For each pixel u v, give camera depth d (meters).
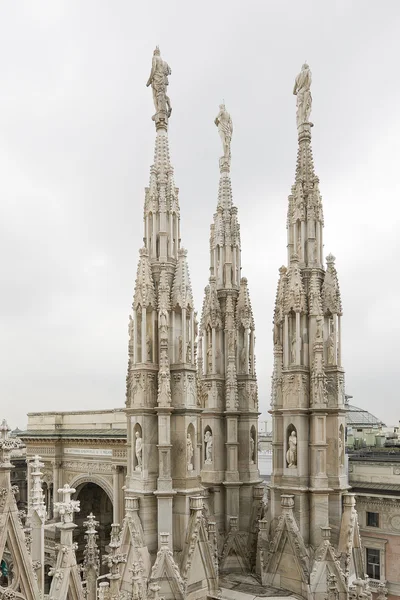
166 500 22.72
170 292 24.86
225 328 31.11
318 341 27.23
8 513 13.16
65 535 15.22
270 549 26.33
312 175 29.78
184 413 23.56
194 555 22.44
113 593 17.69
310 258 28.80
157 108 26.86
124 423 68.00
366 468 50.03
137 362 24.02
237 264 32.09
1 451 13.28
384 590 24.53
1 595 12.75
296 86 30.56
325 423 27.00
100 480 68.38
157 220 25.77
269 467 59.91
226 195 32.69
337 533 26.33
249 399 30.66
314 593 24.05
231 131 33.38
